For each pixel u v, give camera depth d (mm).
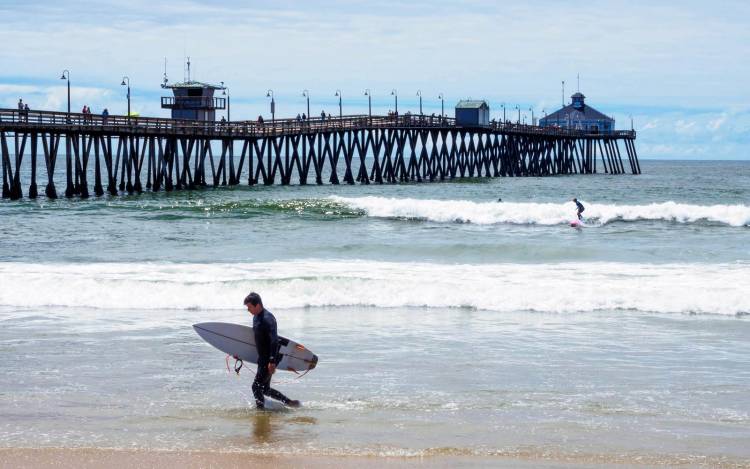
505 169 113125
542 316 22109
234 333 15133
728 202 63281
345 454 11906
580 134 135500
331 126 83438
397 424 13297
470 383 15672
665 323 21203
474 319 21719
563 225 43344
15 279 24953
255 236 38500
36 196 58969
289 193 69562
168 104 78125
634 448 12242
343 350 18266
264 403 14219
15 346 18469
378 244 34094
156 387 15367
